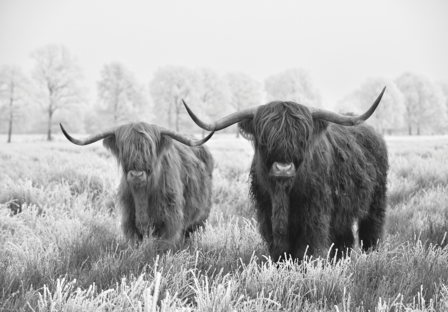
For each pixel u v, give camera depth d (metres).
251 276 8.38
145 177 11.05
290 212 9.79
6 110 97.44
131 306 6.77
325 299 7.34
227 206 17.52
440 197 16.94
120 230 13.55
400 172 23.31
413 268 9.02
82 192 18.97
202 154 16.06
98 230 12.72
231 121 9.85
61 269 9.03
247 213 16.52
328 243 10.47
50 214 14.72
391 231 13.88
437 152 32.88
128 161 11.13
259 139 9.12
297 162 8.87
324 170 9.97
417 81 105.81
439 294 7.61
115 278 8.34
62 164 25.20
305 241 9.80
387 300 7.37
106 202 17.53
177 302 7.43
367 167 11.75
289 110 8.94
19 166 24.64
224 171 25.25
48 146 59.09
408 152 34.59
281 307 7.42
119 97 110.00
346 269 8.83
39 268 8.76
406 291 7.72
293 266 8.54
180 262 9.32
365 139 12.35
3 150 45.00
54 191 17.62
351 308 7.18
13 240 12.07
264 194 10.14
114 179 19.47
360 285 8.07
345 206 10.88
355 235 13.79
